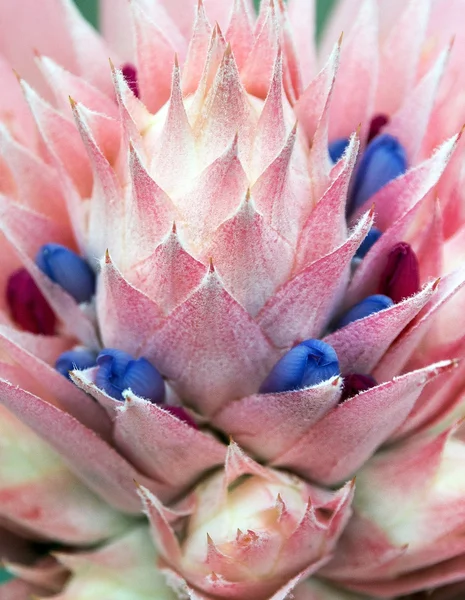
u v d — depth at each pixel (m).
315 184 0.18
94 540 0.19
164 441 0.18
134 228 0.18
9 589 0.19
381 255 0.19
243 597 0.18
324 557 0.18
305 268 0.17
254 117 0.18
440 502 0.18
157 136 0.18
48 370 0.18
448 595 0.19
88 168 0.19
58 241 0.20
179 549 0.18
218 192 0.17
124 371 0.18
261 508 0.18
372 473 0.19
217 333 0.17
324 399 0.17
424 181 0.19
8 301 0.20
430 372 0.17
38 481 0.19
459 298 0.19
